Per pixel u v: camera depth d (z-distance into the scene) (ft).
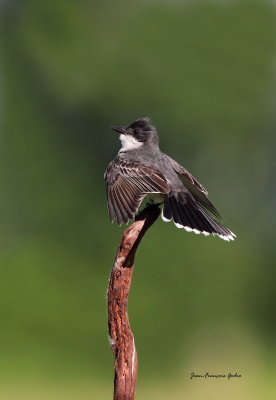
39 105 85.40
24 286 64.54
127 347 21.44
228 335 67.92
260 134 88.22
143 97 84.84
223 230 25.85
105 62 85.92
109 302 21.62
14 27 88.28
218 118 85.87
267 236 83.20
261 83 86.53
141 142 29.14
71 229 75.82
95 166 83.51
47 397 54.85
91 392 56.13
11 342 60.03
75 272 69.92
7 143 82.53
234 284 70.95
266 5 84.89
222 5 85.71
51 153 83.05
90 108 84.58
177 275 68.74
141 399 54.34
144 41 85.40
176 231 70.03
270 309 71.67
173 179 27.25
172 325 66.18
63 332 61.52
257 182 88.28
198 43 85.05
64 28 86.89
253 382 54.90
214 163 87.61
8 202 78.18
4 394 54.60
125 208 26.13
